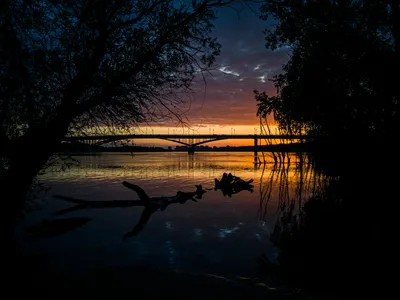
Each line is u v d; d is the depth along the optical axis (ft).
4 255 13.94
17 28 11.49
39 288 10.33
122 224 21.72
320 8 20.25
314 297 9.86
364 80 26.14
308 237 17.03
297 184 45.24
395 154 24.39
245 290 10.33
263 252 14.98
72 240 17.17
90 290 10.20
